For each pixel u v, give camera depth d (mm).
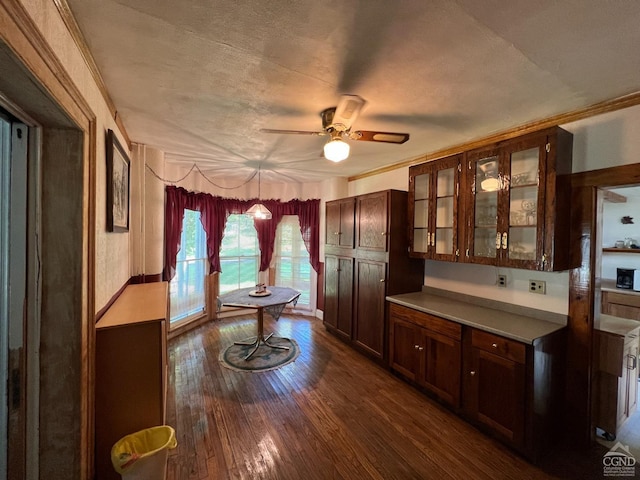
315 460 1965
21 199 1362
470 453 2061
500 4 1180
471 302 2943
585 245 2154
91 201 1571
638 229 3979
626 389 2334
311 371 3227
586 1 1162
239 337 4191
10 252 1353
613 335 2191
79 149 1439
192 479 1799
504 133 2631
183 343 3943
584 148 2166
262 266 5312
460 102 2088
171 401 2621
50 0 1092
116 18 1285
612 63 1598
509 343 2086
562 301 2289
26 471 1409
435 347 2635
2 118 1298
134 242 3186
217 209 4793
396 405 2607
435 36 1386
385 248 3330
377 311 3414
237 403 2602
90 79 1613
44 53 977
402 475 1857
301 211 5254
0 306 1352
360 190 4578
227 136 2865
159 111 2289
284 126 2594
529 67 1642
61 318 1432
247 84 1868
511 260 2299
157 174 3324
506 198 2326
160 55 1564
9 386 1370
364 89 1914
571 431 2201
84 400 1518
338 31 1361
